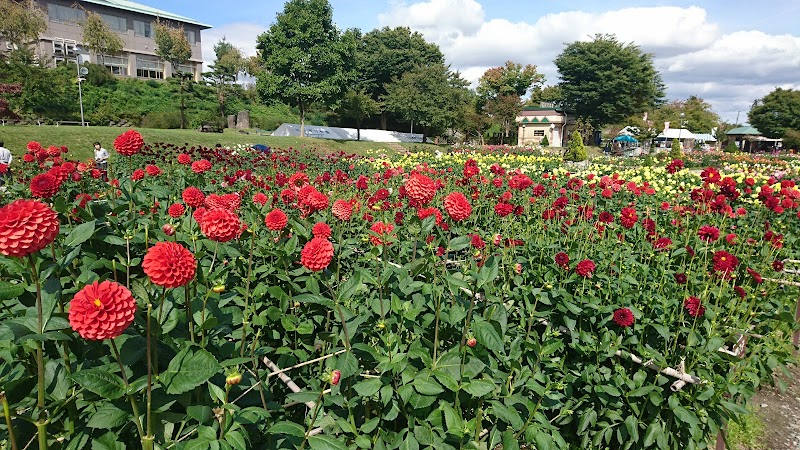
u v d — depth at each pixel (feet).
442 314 8.43
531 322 10.22
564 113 196.03
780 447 12.23
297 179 17.49
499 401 8.19
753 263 15.33
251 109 172.86
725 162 92.99
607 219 15.78
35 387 6.36
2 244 5.45
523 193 24.49
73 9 148.66
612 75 187.62
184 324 7.76
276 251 10.48
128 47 162.20
